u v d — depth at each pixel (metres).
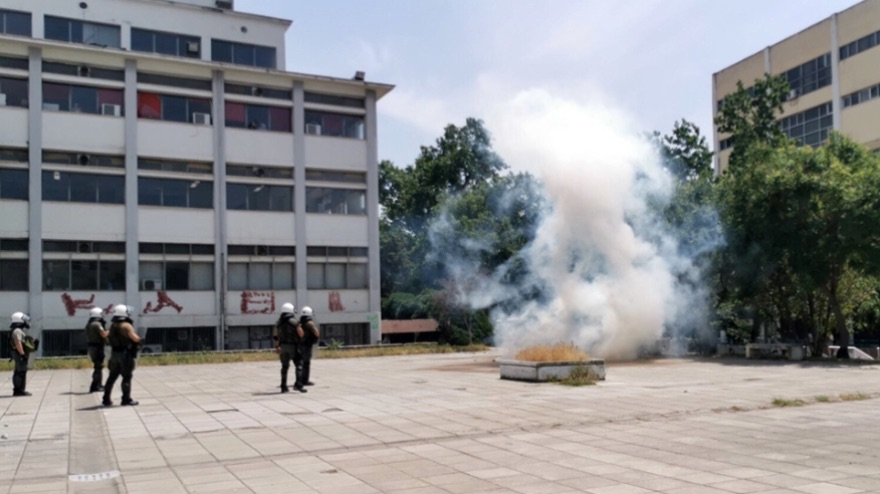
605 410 13.19
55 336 33.94
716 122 45.25
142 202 35.91
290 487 7.93
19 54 33.91
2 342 32.91
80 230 34.50
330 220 39.84
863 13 42.75
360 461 9.22
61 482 8.48
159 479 8.46
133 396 17.34
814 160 26.77
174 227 36.41
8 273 33.31
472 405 14.23
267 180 38.50
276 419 12.88
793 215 26.58
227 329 37.09
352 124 40.97
